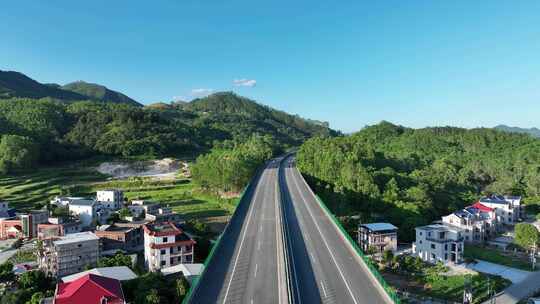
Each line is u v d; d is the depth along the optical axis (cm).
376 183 14125
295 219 8988
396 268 9381
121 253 9094
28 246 11144
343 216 12394
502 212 13750
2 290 7688
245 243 7081
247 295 4838
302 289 5066
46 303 6319
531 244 10894
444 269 9175
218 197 16788
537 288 8350
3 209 13588
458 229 11231
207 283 5241
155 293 6075
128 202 15425
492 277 8769
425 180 15488
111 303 5941
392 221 12038
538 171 18238
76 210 12900
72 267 8519
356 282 5294
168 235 8256
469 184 18000
